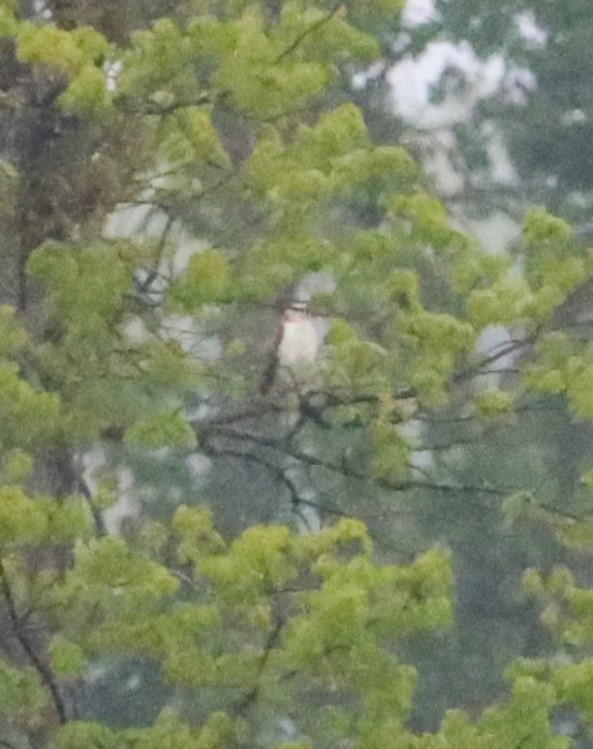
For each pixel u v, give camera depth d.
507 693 23.95
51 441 11.56
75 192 12.55
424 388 12.15
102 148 12.48
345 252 11.87
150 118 12.16
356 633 10.13
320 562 10.58
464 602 25.44
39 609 10.87
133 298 12.07
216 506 22.05
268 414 14.58
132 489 21.70
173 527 11.95
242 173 12.20
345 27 11.78
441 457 22.72
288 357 13.75
